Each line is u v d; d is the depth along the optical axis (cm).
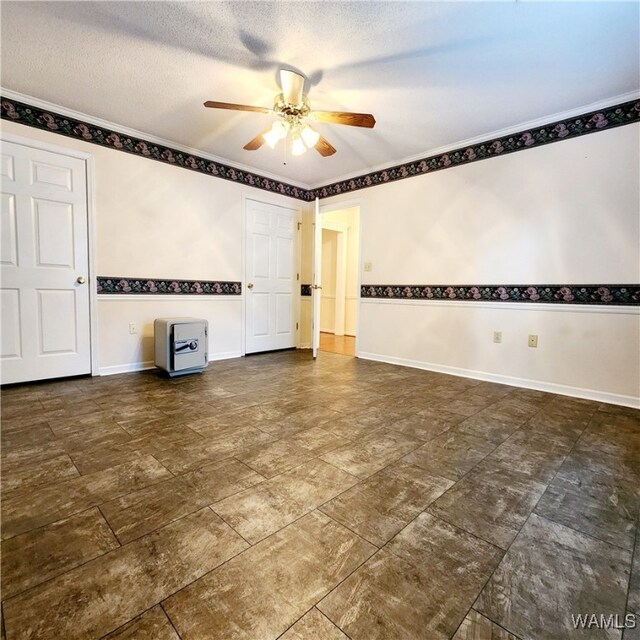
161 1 181
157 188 357
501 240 327
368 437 206
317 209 437
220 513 135
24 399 261
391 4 181
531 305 312
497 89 256
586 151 280
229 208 418
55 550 114
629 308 267
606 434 215
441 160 366
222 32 203
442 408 259
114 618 91
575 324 291
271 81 251
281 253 484
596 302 280
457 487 156
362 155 386
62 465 168
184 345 334
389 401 273
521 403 272
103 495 145
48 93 272
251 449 188
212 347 416
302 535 124
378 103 276
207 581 104
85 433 204
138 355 355
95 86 262
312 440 201
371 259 434
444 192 365
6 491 147
